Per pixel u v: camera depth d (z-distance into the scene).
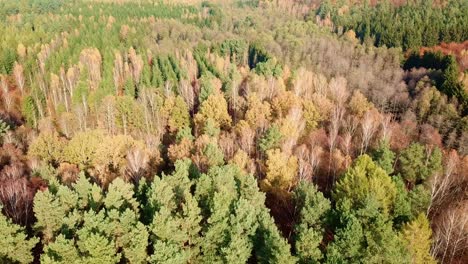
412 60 159.12
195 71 145.50
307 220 48.38
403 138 87.69
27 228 52.38
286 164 65.69
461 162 73.38
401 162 69.19
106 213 48.47
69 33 189.00
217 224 46.09
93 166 70.19
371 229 44.12
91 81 136.88
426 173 67.12
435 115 104.25
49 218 46.84
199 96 113.50
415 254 45.91
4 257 43.03
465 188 66.38
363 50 170.25
